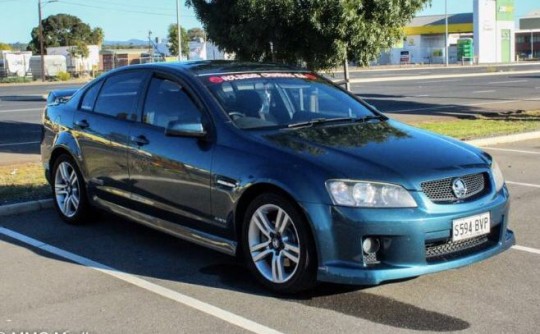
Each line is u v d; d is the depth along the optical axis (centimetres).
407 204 427
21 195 778
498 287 476
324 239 429
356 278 421
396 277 423
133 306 452
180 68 572
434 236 432
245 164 473
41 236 636
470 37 8219
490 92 2736
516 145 1220
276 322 419
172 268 534
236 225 485
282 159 457
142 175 560
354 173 434
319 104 578
